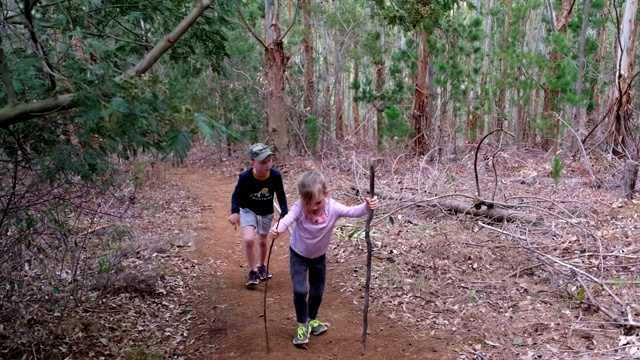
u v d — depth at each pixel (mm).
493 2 20734
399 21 6555
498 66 17125
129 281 5383
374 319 4758
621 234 6691
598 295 5000
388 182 10445
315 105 17109
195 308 5164
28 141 3324
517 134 15164
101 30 3850
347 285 5523
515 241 6555
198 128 2482
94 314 4836
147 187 11047
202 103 15344
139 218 8383
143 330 4691
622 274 5449
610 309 4664
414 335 4414
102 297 5094
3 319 4242
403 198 8812
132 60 4395
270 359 4105
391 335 4438
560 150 13016
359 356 4133
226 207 10086
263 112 16844
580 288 5074
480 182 10047
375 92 16984
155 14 4367
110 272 5430
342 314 4879
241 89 16703
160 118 2543
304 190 3916
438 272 5742
